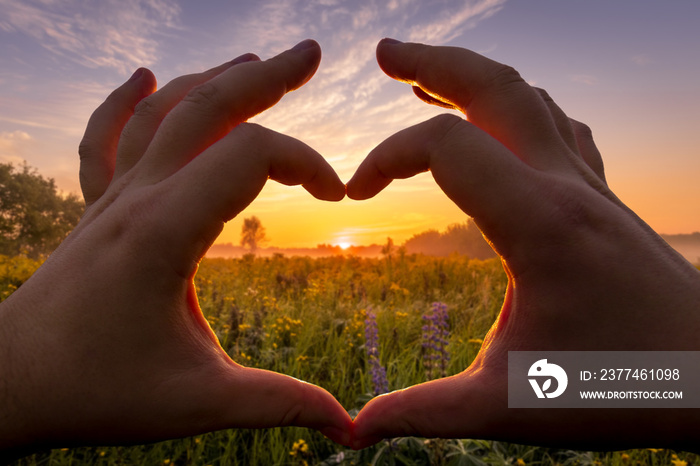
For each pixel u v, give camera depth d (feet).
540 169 0.44
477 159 0.42
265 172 0.45
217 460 1.35
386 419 0.45
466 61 0.49
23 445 0.38
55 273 0.41
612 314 0.39
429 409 0.44
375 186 0.51
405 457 1.24
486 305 3.30
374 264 7.47
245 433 1.47
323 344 2.51
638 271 0.39
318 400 0.46
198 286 3.53
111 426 0.39
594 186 0.44
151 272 0.41
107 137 0.58
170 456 1.36
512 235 0.41
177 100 0.54
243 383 0.44
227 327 2.28
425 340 1.77
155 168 0.46
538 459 1.40
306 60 0.52
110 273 0.41
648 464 1.27
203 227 0.42
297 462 1.36
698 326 0.37
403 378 1.87
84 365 0.39
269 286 4.74
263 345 2.24
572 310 0.40
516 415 0.41
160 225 0.42
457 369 2.01
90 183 0.56
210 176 0.42
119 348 0.40
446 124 0.45
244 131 0.45
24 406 0.37
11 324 0.39
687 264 0.40
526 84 0.47
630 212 0.43
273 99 0.51
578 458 1.30
